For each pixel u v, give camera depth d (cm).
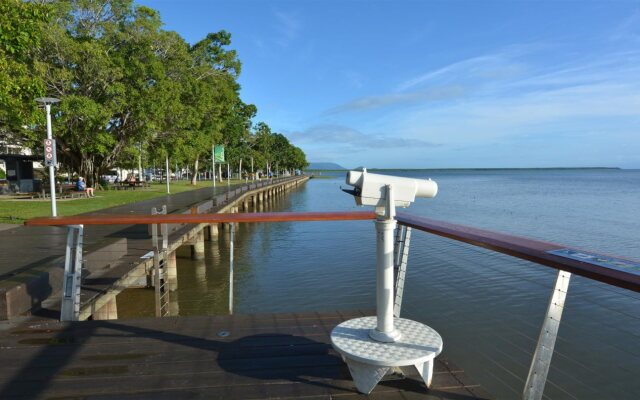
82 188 2281
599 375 536
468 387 245
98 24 2227
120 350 297
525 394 210
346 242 1577
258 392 241
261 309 872
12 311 368
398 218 335
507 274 968
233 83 4050
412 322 261
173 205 1767
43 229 1147
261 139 7088
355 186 227
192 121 2606
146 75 2145
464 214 2694
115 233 1087
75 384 251
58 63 1948
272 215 323
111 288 569
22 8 1038
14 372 266
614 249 1589
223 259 1359
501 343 642
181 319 359
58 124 1902
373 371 228
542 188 6153
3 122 1942
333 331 247
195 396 237
